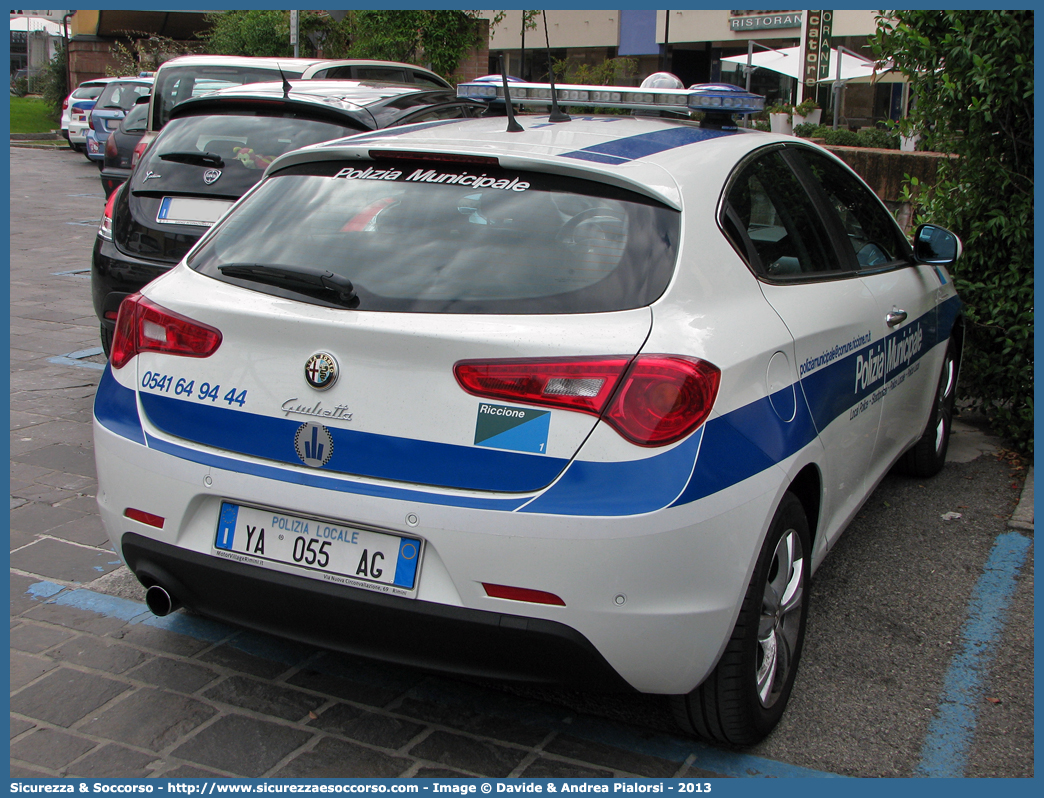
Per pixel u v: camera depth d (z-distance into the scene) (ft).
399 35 51.93
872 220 13.34
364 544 7.94
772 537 8.64
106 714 9.29
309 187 9.47
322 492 7.94
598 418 7.47
